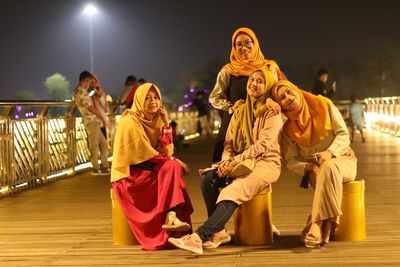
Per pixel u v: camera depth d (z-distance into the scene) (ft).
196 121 82.94
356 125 59.11
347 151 18.08
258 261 16.15
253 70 18.97
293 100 17.76
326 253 16.71
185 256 16.90
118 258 16.98
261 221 17.84
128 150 17.94
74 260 16.94
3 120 29.60
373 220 21.03
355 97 59.26
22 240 19.66
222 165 17.58
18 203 27.35
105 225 21.80
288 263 15.84
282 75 19.66
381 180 31.37
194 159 47.16
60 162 36.40
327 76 39.19
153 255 17.16
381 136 67.36
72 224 22.15
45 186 33.06
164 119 18.54
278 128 17.65
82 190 31.14
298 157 18.38
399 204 24.13
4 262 16.93
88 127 36.91
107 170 38.14
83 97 36.32
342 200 17.92
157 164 18.02
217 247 17.79
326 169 17.17
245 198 17.28
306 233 17.93
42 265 16.53
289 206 24.35
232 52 19.33
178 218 17.95
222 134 19.30
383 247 17.20
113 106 47.42
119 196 18.20
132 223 18.07
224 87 19.38
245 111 18.20
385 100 72.69
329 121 17.98
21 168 31.45
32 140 32.94
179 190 17.63
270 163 17.80
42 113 33.94
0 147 29.35
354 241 17.98
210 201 18.34
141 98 18.20
